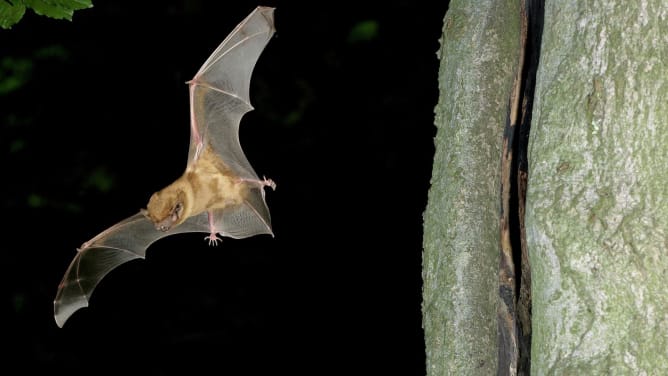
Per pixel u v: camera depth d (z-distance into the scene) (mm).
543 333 3545
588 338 3377
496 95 4316
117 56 12570
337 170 12500
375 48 12812
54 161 12047
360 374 11523
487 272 4273
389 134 12523
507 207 4258
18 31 11938
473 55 4348
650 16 3289
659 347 3254
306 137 12609
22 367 11398
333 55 12859
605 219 3338
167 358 11641
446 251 4359
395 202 12289
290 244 12297
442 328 4355
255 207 6844
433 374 4383
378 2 12906
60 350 11594
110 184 12016
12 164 11953
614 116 3340
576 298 3404
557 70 3566
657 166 3275
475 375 4246
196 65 12633
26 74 11891
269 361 11641
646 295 3268
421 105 12570
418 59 12734
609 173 3352
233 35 6652
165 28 12758
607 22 3389
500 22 4324
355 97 12695
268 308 11977
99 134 12242
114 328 11836
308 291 12047
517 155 4227
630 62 3322
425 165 12336
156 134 12367
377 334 11750
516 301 4203
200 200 6492
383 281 11984
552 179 3482
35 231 11867
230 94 6664
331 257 12164
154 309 11977
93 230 11867
